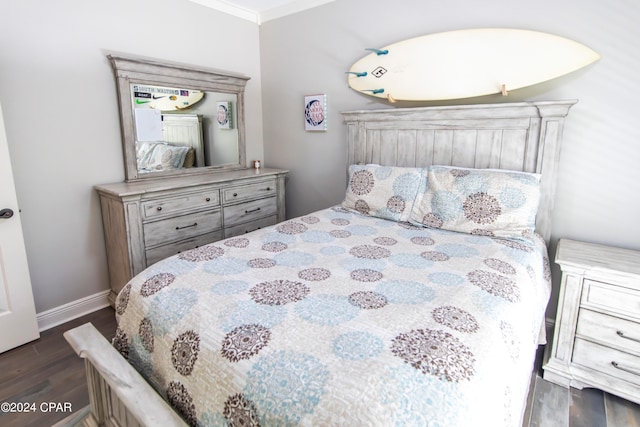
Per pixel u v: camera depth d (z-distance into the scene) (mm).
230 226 2971
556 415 1630
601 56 1886
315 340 999
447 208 2078
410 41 2477
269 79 3496
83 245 2510
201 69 2945
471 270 1483
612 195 1962
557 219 2146
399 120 2553
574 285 1723
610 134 1922
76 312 2516
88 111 2416
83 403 1725
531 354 1297
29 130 2178
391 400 782
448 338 992
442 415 768
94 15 2371
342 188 3162
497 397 898
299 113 3326
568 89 2012
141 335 1276
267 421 842
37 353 2098
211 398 977
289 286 1341
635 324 1596
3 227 2016
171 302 1258
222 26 3162
